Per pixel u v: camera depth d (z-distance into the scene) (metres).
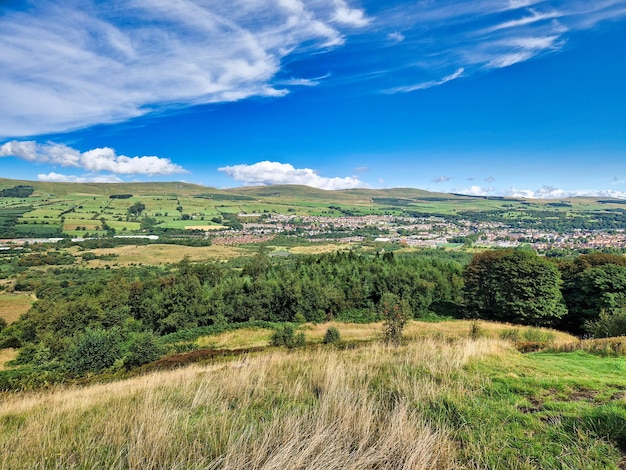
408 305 36.66
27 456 3.65
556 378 5.59
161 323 39.66
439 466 3.14
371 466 3.07
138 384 8.11
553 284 33.66
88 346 21.95
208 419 4.26
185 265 56.78
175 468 3.02
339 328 35.22
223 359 17.23
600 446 3.35
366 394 4.63
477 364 6.57
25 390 13.34
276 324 35.94
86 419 5.01
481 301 38.16
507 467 3.11
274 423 3.76
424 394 4.82
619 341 11.07
